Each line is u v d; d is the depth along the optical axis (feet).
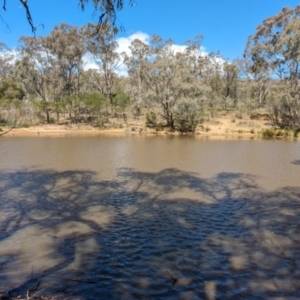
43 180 36.60
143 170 44.19
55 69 146.72
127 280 14.93
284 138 99.04
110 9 14.32
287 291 14.23
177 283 14.73
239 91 179.01
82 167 45.47
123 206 27.09
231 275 15.57
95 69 176.96
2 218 23.47
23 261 16.67
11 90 136.26
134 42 154.40
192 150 67.15
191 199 29.71
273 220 23.98
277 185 36.06
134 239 19.84
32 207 26.32
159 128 115.03
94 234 20.57
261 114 142.61
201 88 113.70
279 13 129.90
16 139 86.12
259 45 130.41
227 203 28.50
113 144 76.54
